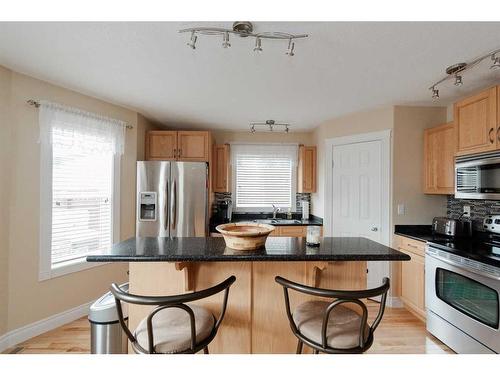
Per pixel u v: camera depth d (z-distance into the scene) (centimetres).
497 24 144
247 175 421
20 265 215
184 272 146
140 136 328
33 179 223
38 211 226
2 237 204
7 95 206
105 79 225
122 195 302
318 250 139
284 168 422
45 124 227
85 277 262
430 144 276
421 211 285
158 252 134
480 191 210
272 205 422
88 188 269
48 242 232
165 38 162
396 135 284
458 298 197
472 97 216
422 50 173
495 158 196
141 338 116
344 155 328
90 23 147
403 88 239
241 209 421
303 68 201
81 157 262
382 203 291
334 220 335
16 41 167
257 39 151
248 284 152
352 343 113
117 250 138
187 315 132
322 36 158
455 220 242
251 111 313
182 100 277
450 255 200
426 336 223
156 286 154
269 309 153
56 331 230
